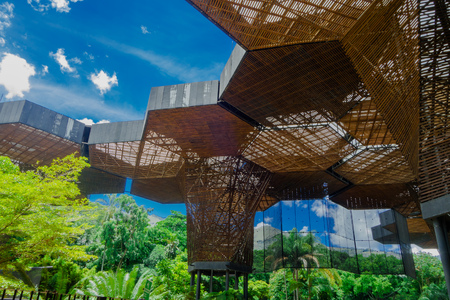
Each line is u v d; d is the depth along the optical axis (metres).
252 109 23.42
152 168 38.06
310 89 21.08
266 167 34.12
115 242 50.00
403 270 35.28
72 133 31.72
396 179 36.94
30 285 18.16
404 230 39.78
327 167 33.94
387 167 33.56
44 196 14.36
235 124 26.08
